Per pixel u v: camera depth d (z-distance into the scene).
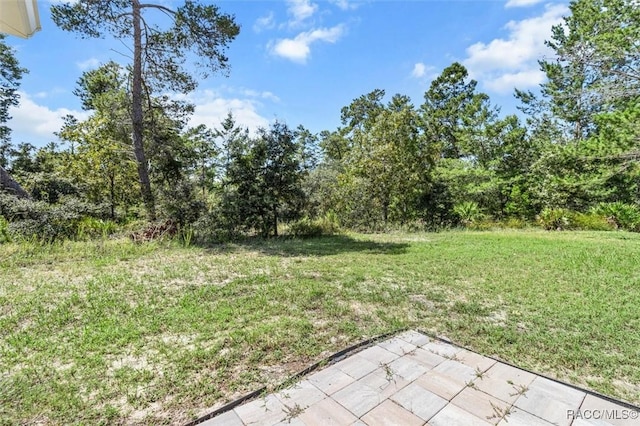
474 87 21.16
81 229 7.58
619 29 9.87
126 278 4.69
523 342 2.82
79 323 3.13
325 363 2.49
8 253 5.94
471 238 9.16
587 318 3.32
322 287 4.30
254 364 2.46
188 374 2.30
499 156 15.85
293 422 1.86
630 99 10.32
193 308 3.50
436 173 14.88
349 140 27.28
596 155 10.67
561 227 12.09
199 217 8.55
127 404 2.00
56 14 8.07
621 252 6.66
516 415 1.92
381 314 3.44
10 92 15.87
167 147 10.88
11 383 2.16
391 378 2.30
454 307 3.64
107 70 12.55
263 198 8.97
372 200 12.91
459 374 2.35
